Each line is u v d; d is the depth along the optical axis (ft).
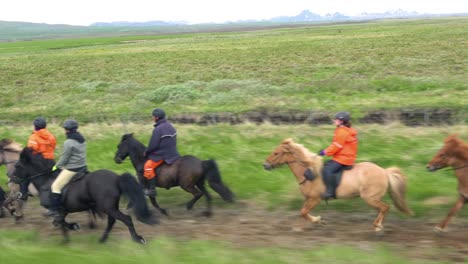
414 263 27.20
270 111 74.49
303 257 28.19
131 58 189.16
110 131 70.69
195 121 75.66
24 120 86.53
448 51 142.82
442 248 30.78
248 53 181.88
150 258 27.84
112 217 34.53
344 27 442.91
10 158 41.98
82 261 27.35
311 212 39.96
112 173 34.19
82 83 130.62
